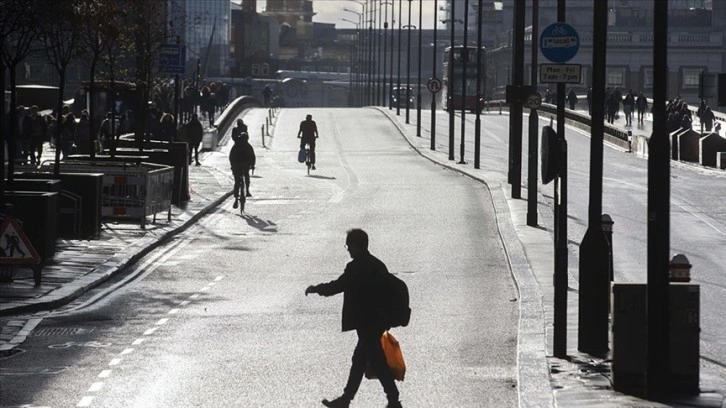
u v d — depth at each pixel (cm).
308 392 2516
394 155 11781
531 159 5869
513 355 2908
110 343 3091
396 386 2420
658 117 2280
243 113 17938
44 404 2400
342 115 17825
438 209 6850
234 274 4462
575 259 4694
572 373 2591
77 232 5238
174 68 8088
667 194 2284
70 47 5509
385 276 2300
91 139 6438
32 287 3928
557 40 3262
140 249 4950
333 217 6506
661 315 2297
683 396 2323
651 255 2298
